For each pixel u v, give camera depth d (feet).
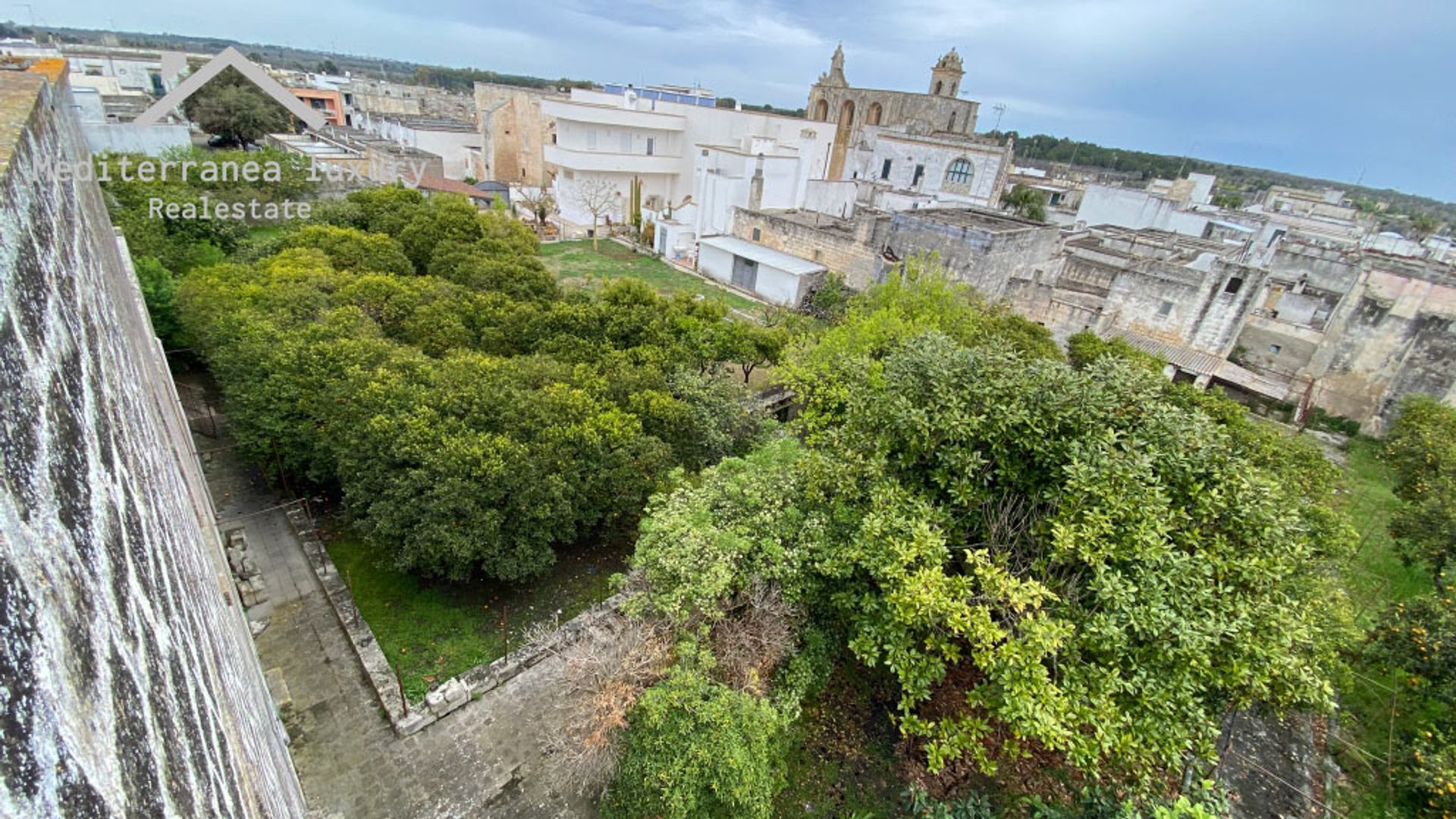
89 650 5.51
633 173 157.07
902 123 188.85
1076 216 174.81
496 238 88.12
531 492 39.55
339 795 30.37
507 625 41.55
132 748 5.78
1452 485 50.72
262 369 46.57
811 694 36.86
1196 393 61.00
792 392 72.59
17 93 12.33
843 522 32.81
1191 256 113.80
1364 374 86.22
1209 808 27.86
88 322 10.73
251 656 26.13
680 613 30.89
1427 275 93.25
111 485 8.38
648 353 59.21
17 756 3.69
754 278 117.70
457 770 31.78
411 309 59.72
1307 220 164.66
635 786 26.91
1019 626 25.59
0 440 4.76
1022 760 34.71
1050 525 28.86
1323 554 42.86
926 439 30.71
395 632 40.14
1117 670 25.45
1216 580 27.40
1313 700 26.96
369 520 40.27
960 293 86.48
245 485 50.70
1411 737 37.45
